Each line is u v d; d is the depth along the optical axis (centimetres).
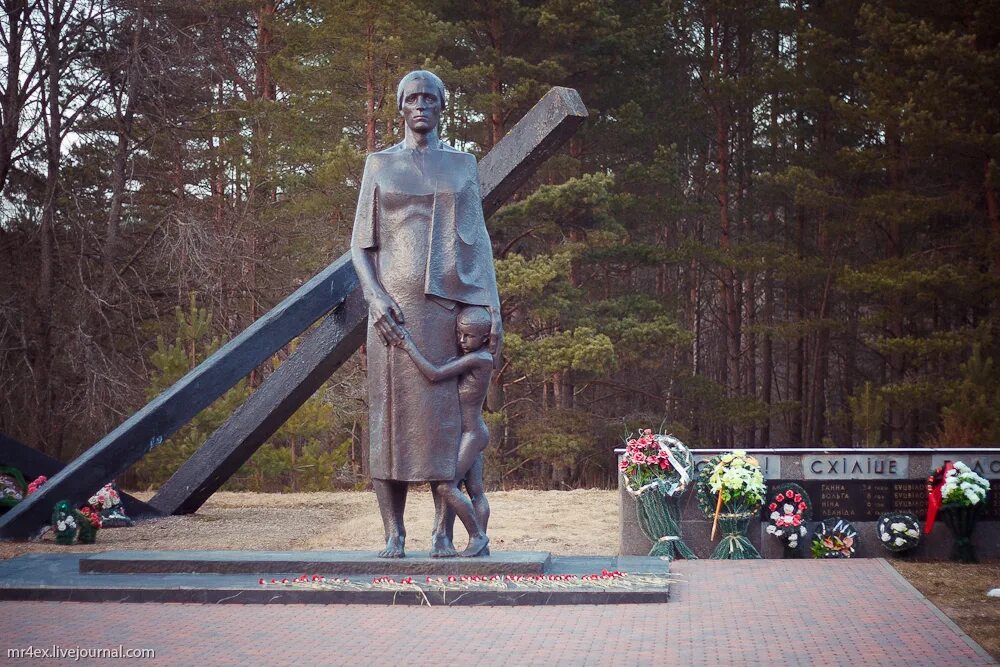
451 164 957
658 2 3338
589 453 3266
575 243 2848
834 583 966
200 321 2306
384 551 945
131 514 1466
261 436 1512
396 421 926
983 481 1124
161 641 726
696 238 4106
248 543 1259
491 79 3006
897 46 2644
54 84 2723
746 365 4412
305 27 2927
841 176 3556
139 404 2664
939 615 809
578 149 3297
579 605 852
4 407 2797
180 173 3008
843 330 3500
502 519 1455
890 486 1170
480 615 812
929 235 3416
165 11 2892
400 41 2602
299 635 742
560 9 2908
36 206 2853
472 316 931
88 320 2759
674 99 3688
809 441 3950
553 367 2605
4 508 1427
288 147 2903
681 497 1158
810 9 3500
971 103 2559
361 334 1432
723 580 984
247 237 2980
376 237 948
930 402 2895
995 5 2627
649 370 3788
